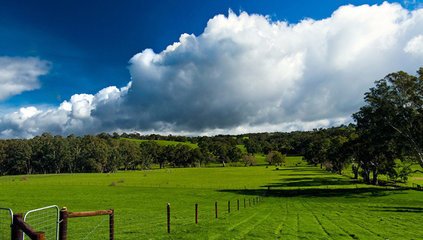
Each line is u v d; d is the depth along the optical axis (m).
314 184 101.12
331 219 32.69
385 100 68.38
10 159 188.88
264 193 77.50
